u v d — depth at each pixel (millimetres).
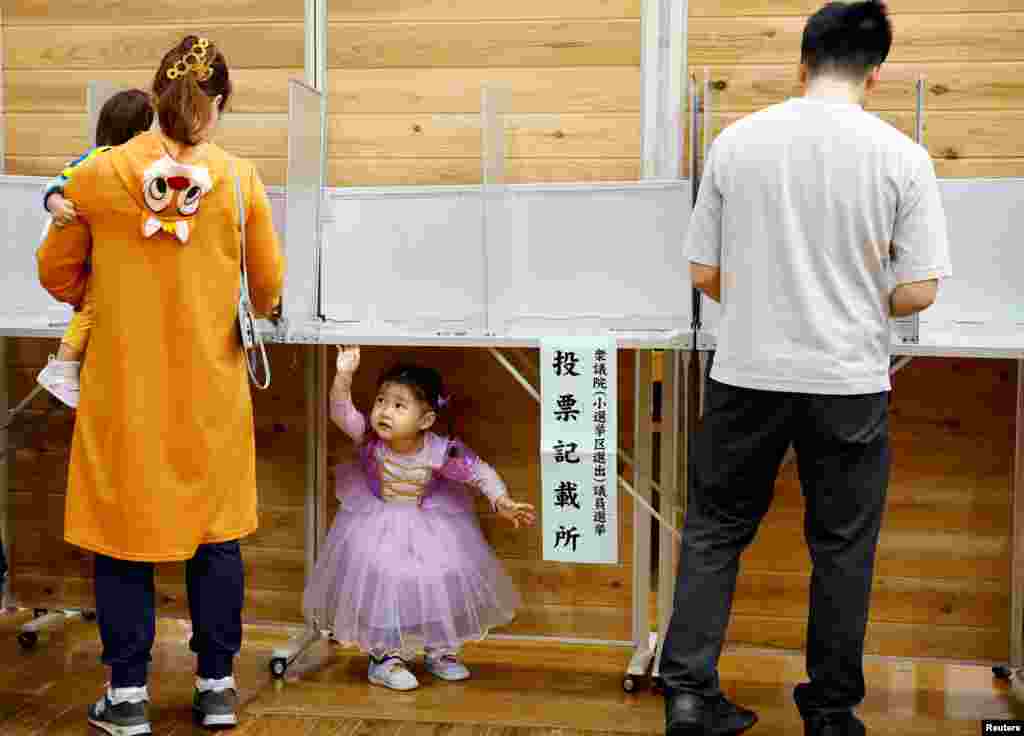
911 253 1980
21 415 3008
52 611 3055
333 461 2936
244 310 2250
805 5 2627
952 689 2602
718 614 2102
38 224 2844
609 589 2838
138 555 2170
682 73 2684
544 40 2746
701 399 2627
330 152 2838
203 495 2215
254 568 2975
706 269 2123
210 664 2311
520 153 2768
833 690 2076
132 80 2889
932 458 2686
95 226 2143
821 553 2062
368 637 2529
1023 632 2650
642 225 2607
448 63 2783
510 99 2764
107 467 2188
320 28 2814
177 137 2129
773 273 2008
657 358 3021
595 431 2318
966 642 2699
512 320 2680
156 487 2168
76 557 3031
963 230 2613
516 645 2861
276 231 2752
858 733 2107
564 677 2637
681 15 2676
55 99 2928
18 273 2832
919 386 2680
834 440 2004
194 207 2139
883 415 2033
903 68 2629
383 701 2475
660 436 2932
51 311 2863
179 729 2307
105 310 2162
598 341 2307
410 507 2627
